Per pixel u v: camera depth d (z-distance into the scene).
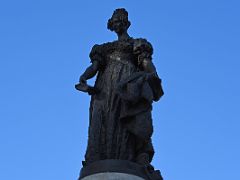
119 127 17.69
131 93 17.38
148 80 17.86
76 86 18.33
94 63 18.80
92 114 18.05
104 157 17.44
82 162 17.47
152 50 18.80
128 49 18.83
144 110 17.67
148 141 17.73
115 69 18.45
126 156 17.41
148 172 16.92
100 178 16.42
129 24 19.62
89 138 17.72
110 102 17.92
